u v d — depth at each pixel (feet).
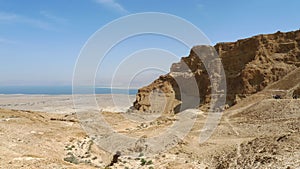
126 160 87.20
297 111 136.77
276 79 255.70
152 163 84.28
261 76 260.62
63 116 191.31
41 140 103.71
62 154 89.35
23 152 72.74
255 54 290.35
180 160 89.04
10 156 64.39
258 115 149.69
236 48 318.86
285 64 271.08
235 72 293.23
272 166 61.72
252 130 121.39
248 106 187.62
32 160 62.95
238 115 165.48
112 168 77.46
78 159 84.12
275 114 142.41
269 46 295.69
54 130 130.62
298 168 55.72
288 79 221.87
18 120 143.33
